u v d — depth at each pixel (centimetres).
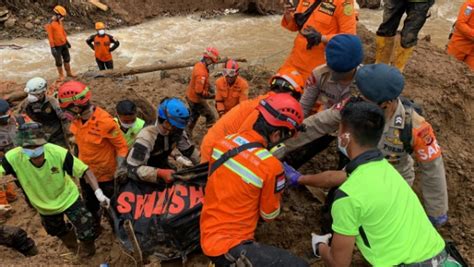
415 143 394
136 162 455
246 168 355
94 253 545
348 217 306
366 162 314
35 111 696
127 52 1788
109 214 522
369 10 2245
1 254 518
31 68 1623
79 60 1694
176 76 1213
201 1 2144
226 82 802
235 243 358
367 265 476
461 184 617
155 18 2067
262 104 373
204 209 378
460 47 960
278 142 379
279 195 367
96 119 535
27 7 1875
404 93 756
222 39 1931
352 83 458
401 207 311
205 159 470
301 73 603
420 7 640
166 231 429
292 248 494
